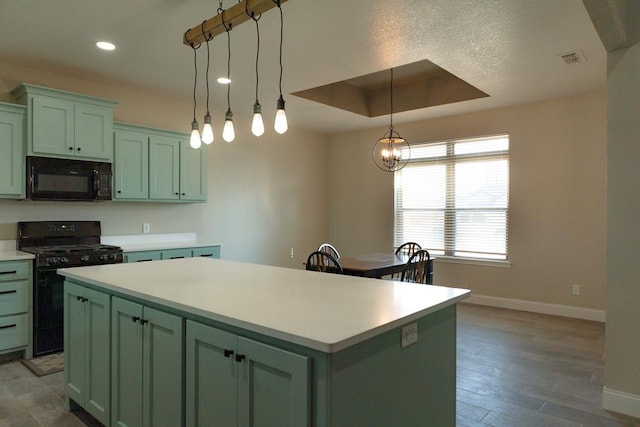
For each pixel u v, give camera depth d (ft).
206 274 8.10
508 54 11.37
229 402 5.02
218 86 14.26
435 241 19.30
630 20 8.22
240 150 18.66
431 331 5.76
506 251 17.30
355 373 4.43
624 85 8.34
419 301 5.78
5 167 11.28
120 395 6.90
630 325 8.30
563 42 10.57
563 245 15.89
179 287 6.74
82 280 7.78
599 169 15.12
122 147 13.66
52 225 12.91
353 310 5.25
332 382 4.15
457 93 16.43
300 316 4.95
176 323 5.76
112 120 13.20
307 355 4.25
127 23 9.64
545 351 11.91
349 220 22.31
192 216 16.88
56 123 12.00
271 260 20.01
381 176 21.08
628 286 8.32
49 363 10.87
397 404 5.09
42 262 11.25
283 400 4.42
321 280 7.47
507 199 17.24
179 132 15.24
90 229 13.76
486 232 17.87
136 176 14.02
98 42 10.69
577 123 15.52
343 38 10.34
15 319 10.92
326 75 13.10
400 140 16.05
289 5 8.68
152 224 15.62
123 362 6.82
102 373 7.33
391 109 17.54
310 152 22.11
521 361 11.13
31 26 9.79
